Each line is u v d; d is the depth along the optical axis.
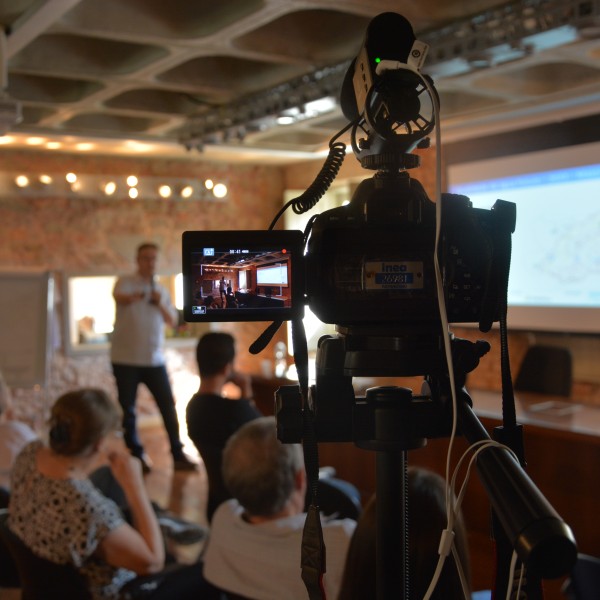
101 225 6.73
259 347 0.74
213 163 7.25
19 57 3.73
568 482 3.53
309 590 0.69
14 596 3.20
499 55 3.23
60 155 6.51
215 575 1.73
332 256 0.71
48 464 1.97
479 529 3.80
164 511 3.12
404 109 0.70
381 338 0.72
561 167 5.29
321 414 0.73
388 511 0.74
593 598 1.98
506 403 0.63
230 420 3.00
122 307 5.57
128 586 2.00
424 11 3.08
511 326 5.69
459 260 0.69
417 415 0.72
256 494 1.68
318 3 2.87
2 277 5.88
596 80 4.19
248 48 3.51
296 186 7.45
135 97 4.89
